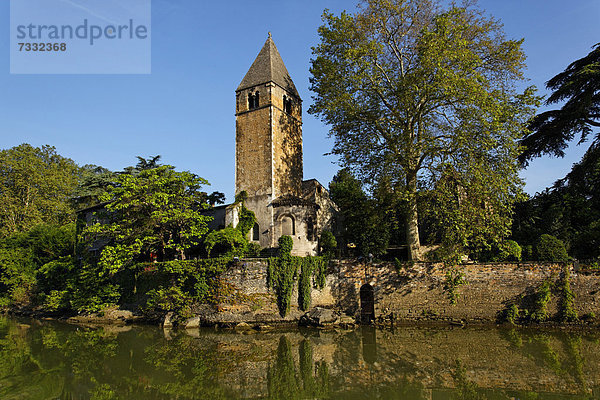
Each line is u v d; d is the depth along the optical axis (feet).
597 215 110.83
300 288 98.53
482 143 90.17
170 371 63.10
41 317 129.80
